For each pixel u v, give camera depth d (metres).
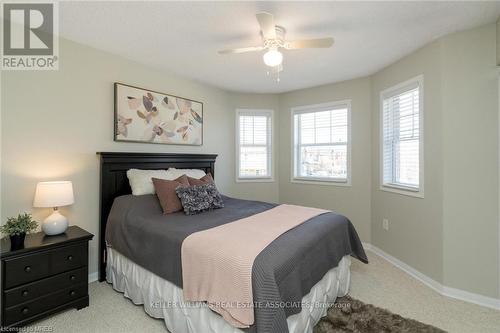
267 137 4.34
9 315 1.71
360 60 2.88
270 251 1.47
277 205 2.81
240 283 1.33
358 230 3.57
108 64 2.64
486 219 2.14
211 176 3.37
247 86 3.87
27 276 1.78
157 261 1.81
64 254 1.95
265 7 1.85
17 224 1.81
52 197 1.99
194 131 3.55
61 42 2.31
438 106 2.36
